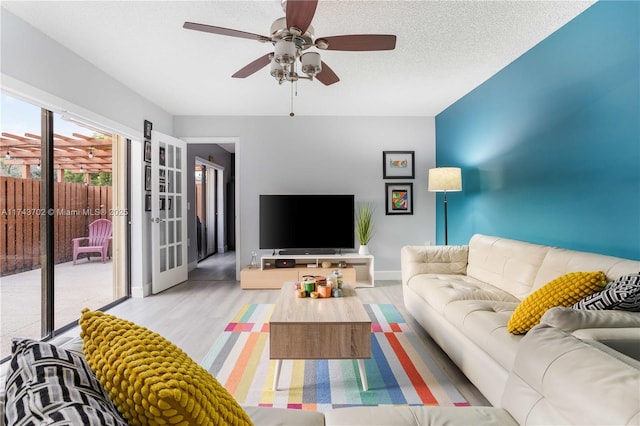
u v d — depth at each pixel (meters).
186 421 0.60
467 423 1.05
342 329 2.00
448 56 3.08
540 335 1.04
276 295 4.16
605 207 2.23
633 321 1.39
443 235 4.84
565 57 2.54
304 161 5.03
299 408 1.86
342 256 4.63
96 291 4.23
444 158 4.76
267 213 4.75
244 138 5.00
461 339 2.16
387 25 2.54
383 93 4.07
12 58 2.36
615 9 2.13
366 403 1.91
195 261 6.10
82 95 3.06
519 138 3.11
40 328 2.89
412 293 3.25
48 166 2.88
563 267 2.14
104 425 0.52
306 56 2.18
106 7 2.30
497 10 2.36
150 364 0.64
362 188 5.05
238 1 2.23
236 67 3.29
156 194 4.25
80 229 5.18
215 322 3.21
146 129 4.20
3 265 2.94
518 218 3.14
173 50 2.93
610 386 0.74
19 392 0.60
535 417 0.91
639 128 2.00
